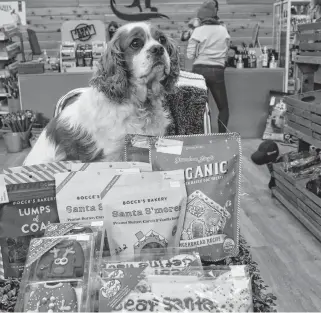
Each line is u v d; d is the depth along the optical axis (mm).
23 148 5262
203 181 1136
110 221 1065
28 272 915
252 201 3355
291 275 2256
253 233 2793
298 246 2604
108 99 1572
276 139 5508
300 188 2865
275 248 2576
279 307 1947
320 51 2709
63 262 921
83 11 6953
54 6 6922
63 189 1069
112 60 1618
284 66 5773
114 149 1562
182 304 892
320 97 2975
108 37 6305
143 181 1085
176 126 1735
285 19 5766
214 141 1175
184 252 1055
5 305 967
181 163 1143
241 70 5594
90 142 1556
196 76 1881
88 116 1558
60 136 1571
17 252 1059
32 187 1063
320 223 2621
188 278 935
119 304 890
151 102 1646
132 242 1068
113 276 939
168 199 1086
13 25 5848
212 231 1131
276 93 5574
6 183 1056
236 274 949
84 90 1810
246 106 5699
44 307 855
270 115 5547
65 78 5477
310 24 2820
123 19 6996
